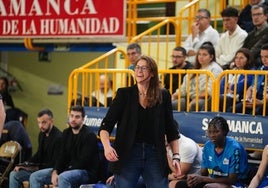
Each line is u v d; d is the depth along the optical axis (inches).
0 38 671.8
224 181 393.7
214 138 394.9
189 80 446.0
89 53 781.3
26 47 663.8
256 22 495.5
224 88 433.4
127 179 314.5
